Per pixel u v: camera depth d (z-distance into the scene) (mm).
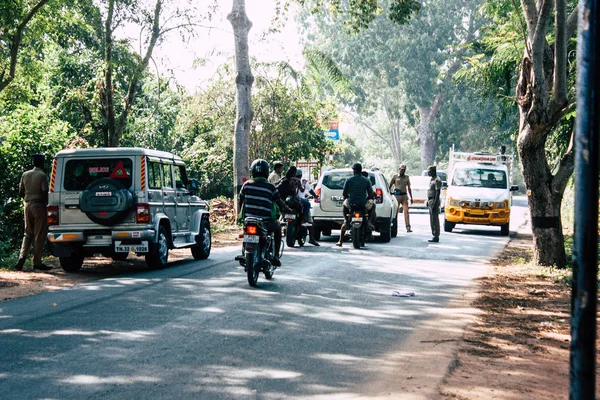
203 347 6922
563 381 5957
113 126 20375
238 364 6309
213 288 10719
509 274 12969
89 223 12734
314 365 6316
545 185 13773
